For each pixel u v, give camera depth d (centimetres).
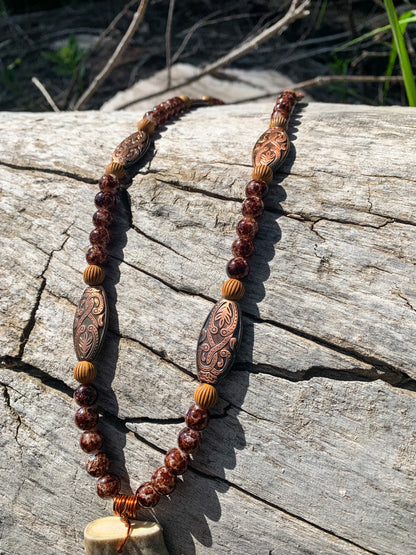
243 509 17
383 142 20
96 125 25
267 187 20
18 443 20
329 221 19
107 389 19
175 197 21
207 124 23
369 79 35
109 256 21
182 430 18
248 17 45
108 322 20
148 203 21
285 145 20
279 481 17
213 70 35
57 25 49
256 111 24
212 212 20
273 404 18
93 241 20
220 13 46
